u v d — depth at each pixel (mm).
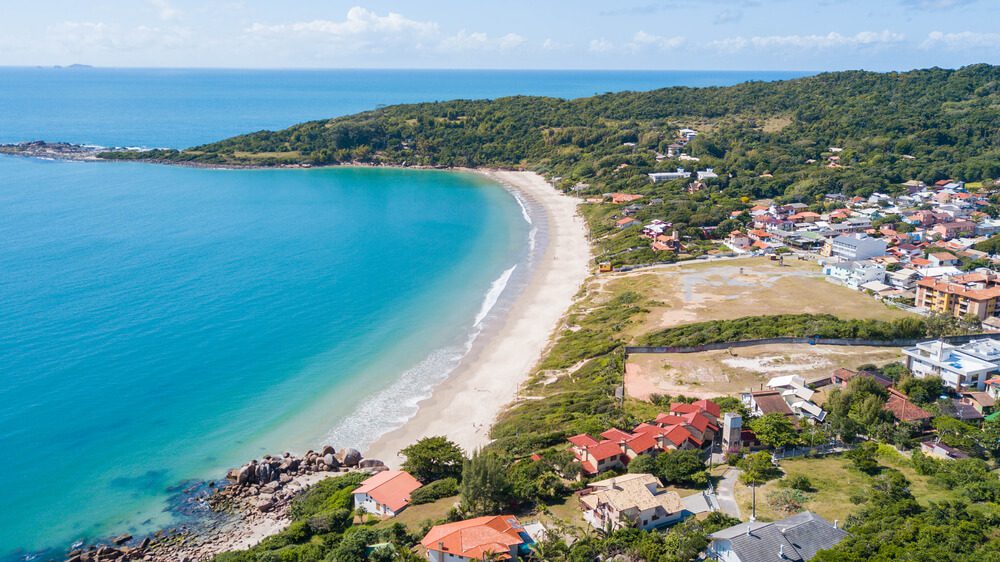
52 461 91250
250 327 137000
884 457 81375
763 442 84312
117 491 86000
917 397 96125
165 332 132750
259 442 97375
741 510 69562
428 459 83750
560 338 130500
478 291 160500
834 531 61250
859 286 149000
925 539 58781
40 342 125625
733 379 107062
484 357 124875
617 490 69438
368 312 146750
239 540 76875
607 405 97938
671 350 117750
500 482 72625
